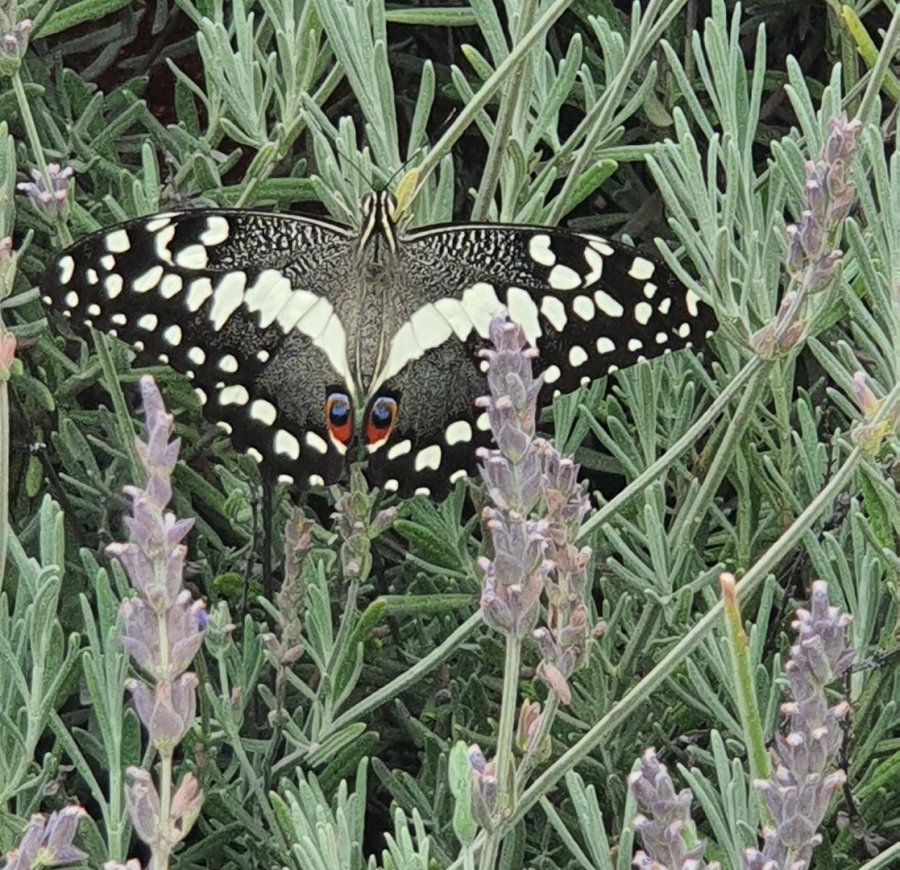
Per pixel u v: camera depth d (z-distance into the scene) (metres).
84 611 0.75
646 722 0.83
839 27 0.90
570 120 0.96
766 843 0.68
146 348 0.78
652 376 0.83
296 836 0.75
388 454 0.79
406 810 0.81
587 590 0.81
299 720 0.81
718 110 0.81
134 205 0.85
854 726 0.80
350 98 0.94
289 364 0.79
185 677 0.68
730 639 0.70
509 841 0.78
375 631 0.85
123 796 0.75
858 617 0.79
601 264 0.79
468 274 0.79
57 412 0.87
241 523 0.85
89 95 0.89
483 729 0.83
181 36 0.96
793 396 0.91
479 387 0.79
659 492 0.83
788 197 0.83
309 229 0.79
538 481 0.70
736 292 0.82
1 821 0.76
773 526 0.84
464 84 0.84
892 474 0.80
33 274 0.88
